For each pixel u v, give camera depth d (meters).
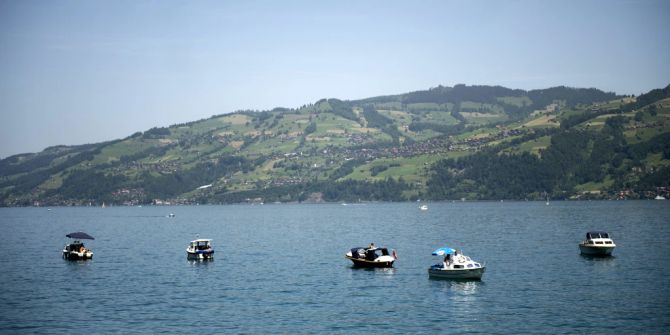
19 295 79.69
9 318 67.38
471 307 70.50
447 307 70.75
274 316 67.56
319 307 71.69
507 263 102.81
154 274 96.94
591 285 81.75
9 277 94.75
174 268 103.75
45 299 77.06
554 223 195.62
